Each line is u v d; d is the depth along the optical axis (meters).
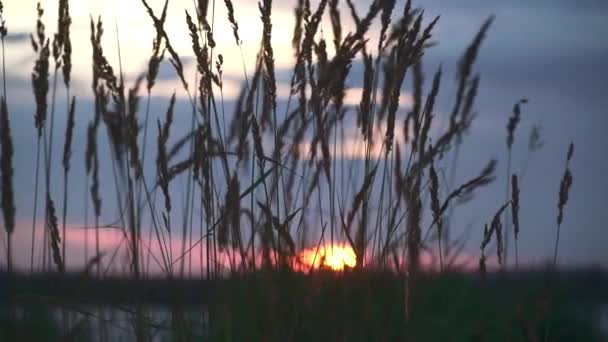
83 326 3.06
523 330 3.62
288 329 2.75
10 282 3.04
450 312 3.61
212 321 2.93
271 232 2.81
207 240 2.96
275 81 2.95
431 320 3.46
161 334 3.16
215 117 2.96
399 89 2.96
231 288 2.92
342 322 2.83
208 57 2.95
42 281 3.11
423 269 3.26
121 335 3.09
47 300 2.98
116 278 3.04
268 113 3.14
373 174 2.88
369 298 2.89
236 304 2.91
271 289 2.77
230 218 2.93
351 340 2.85
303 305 2.83
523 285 3.54
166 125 2.97
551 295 3.68
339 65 2.93
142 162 3.16
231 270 2.93
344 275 2.88
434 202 3.05
